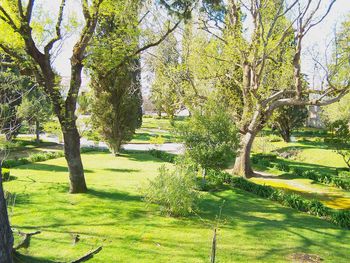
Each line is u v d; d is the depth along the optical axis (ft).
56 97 40.78
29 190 43.73
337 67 58.23
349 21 59.98
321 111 140.26
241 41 60.54
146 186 45.83
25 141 96.48
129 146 101.50
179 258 25.25
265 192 48.49
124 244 27.40
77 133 43.11
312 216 40.11
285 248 28.84
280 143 106.52
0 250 12.24
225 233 31.78
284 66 65.10
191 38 69.31
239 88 72.90
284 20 63.62
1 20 37.63
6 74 47.70
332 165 78.18
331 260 26.76
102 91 75.72
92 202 39.37
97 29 47.14
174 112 123.03
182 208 35.45
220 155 49.44
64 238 27.78
